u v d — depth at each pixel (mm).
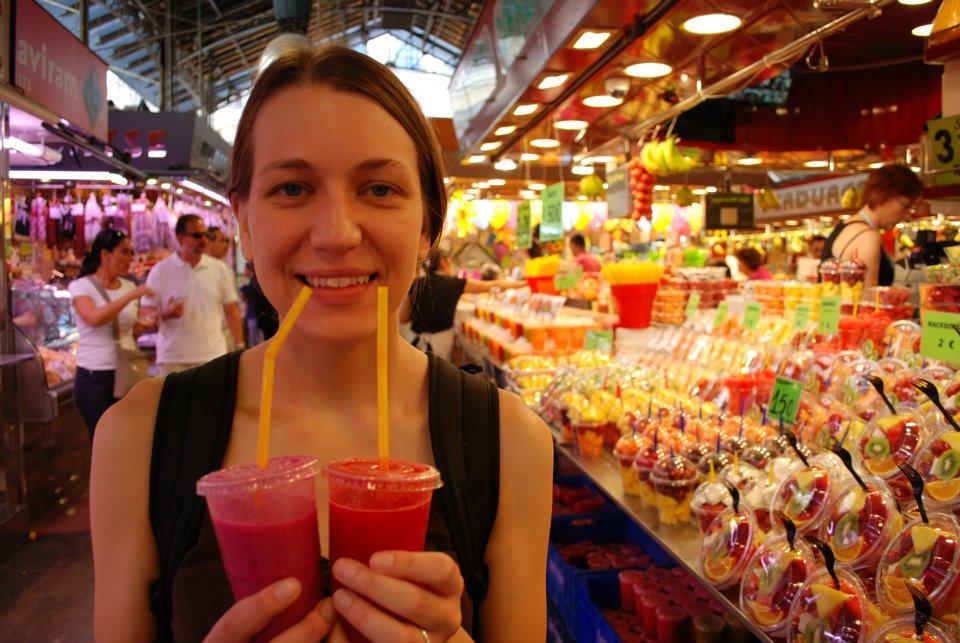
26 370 4203
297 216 839
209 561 855
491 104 5016
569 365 3672
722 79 3600
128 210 7047
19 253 6184
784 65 3418
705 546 1776
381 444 732
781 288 3105
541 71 3582
